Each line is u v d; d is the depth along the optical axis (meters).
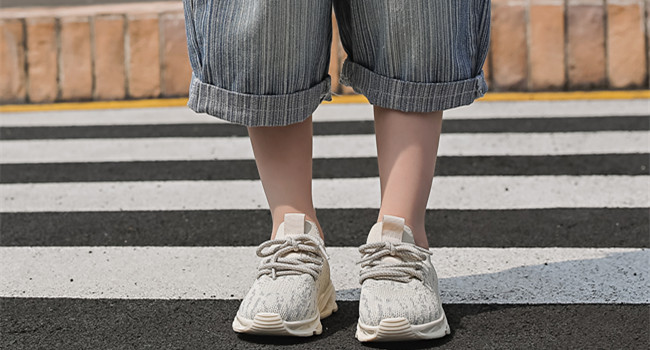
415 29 1.50
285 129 1.62
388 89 1.55
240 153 3.12
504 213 2.37
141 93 3.96
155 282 1.91
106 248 2.17
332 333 1.60
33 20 3.95
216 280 1.92
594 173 2.75
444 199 2.52
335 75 3.90
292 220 1.63
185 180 2.80
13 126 3.62
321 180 2.75
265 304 1.54
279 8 1.46
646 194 2.51
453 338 1.57
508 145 3.10
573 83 3.84
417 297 1.53
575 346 1.53
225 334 1.62
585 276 1.88
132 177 2.85
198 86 1.54
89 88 3.96
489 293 1.79
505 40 3.84
